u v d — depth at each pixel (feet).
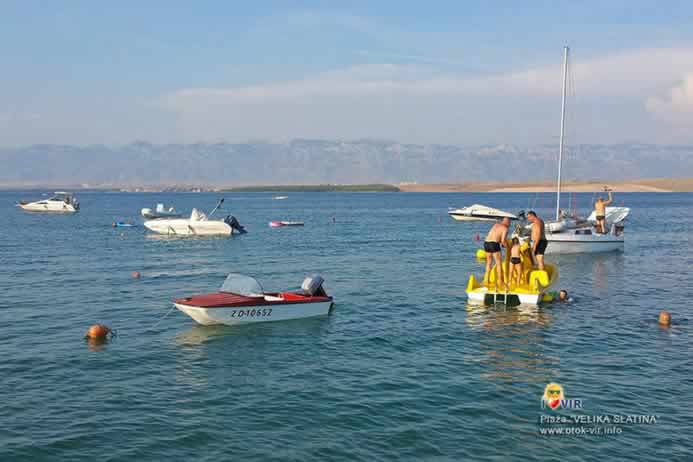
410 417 36.22
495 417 36.22
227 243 157.69
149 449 31.86
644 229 209.97
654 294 79.41
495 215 265.54
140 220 261.65
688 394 40.19
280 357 49.26
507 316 65.16
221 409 37.52
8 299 74.69
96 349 51.34
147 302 73.05
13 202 574.97
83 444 32.37
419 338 55.57
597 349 51.44
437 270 104.47
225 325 59.72
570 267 109.40
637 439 33.22
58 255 126.21
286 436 33.53
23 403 38.32
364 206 493.77
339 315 66.03
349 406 38.01
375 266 110.22
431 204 546.67
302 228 221.05
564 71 148.87
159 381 42.98
